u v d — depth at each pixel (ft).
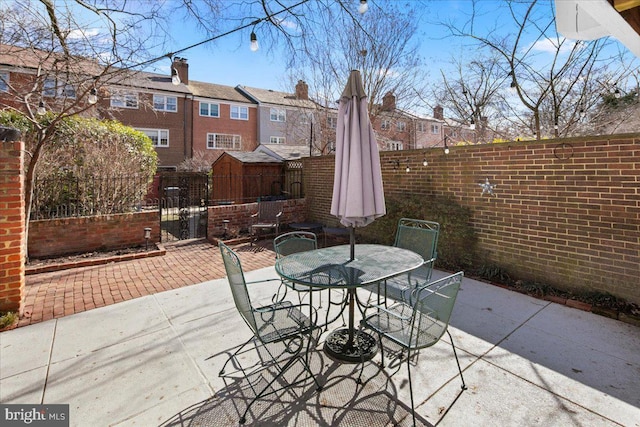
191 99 68.64
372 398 7.38
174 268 17.46
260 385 7.88
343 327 10.70
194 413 6.99
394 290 11.05
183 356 9.11
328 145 45.73
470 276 15.66
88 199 21.83
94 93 16.39
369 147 9.69
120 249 20.84
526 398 7.29
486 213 15.69
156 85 64.23
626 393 7.38
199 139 70.18
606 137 11.83
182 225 27.25
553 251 13.44
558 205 13.23
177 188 39.19
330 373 8.32
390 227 20.13
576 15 6.08
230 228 25.23
